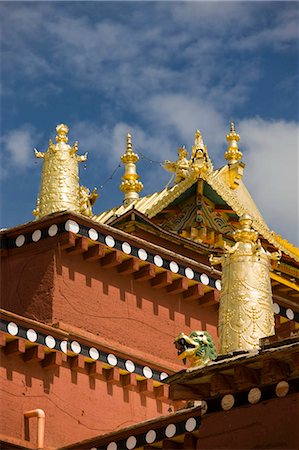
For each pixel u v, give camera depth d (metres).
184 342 28.42
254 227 40.56
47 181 37.56
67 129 38.41
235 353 25.88
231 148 42.62
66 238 35.00
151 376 35.19
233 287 28.64
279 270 41.28
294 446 24.61
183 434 28.47
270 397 25.25
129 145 43.06
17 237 35.84
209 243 40.38
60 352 33.31
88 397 33.78
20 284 35.25
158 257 36.38
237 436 25.45
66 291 34.81
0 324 32.38
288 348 24.75
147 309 36.09
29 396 32.50
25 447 31.64
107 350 34.53
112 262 35.53
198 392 26.31
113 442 29.92
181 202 41.03
